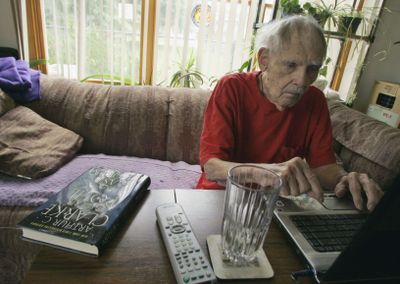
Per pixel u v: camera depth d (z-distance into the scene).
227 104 0.90
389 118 1.74
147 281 0.41
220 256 0.47
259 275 0.44
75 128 1.54
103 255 0.45
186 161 1.60
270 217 0.46
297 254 0.50
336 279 0.38
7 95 1.42
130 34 1.99
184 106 1.62
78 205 0.54
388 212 0.32
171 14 1.96
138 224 0.54
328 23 1.73
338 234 0.54
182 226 0.51
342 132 1.42
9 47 1.91
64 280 0.40
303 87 0.81
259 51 0.87
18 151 1.26
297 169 0.63
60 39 1.95
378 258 0.35
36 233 0.47
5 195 1.09
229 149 0.87
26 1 1.83
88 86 1.64
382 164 1.17
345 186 0.73
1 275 1.10
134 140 1.57
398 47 1.91
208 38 2.05
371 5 1.82
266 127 0.94
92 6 1.88
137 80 2.12
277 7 1.81
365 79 1.98
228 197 0.46
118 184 0.63
